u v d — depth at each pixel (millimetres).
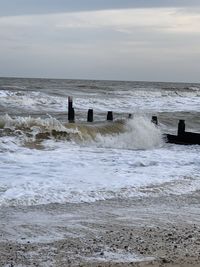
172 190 10594
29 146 16234
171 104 40594
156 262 5957
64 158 14383
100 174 11977
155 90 57125
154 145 19359
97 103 36156
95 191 10078
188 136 19641
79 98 37625
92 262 5949
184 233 7410
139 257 6160
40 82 75125
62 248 6504
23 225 7559
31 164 13047
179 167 13492
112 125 20188
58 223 7758
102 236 7125
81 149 16672
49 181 10797
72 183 10719
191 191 10625
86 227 7590
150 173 12344
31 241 6785
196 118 29375
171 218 8344
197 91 63219
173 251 6449
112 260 6035
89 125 20000
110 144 18484
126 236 7156
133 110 33125
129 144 18906
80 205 9016
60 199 9328
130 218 8242
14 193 9516
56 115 27094
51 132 17844
